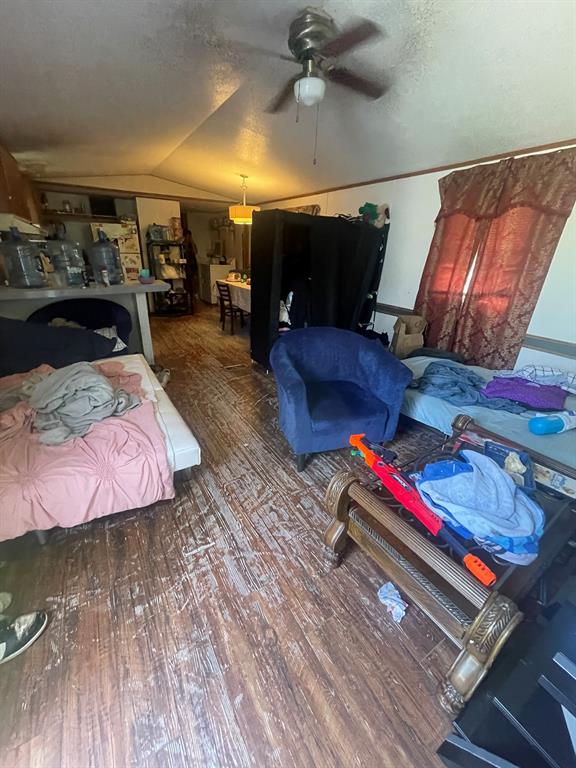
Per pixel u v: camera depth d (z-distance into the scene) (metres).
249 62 2.04
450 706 1.02
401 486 1.28
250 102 2.63
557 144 2.30
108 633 1.21
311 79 1.67
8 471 1.36
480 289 2.90
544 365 2.63
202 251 8.14
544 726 0.89
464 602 1.13
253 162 4.15
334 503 1.38
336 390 2.31
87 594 1.34
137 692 1.05
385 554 1.27
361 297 3.78
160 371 3.53
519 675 1.00
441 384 2.35
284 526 1.71
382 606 1.35
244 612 1.30
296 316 3.50
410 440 2.58
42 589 1.35
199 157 4.34
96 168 4.66
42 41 1.63
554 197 2.37
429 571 1.20
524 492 1.34
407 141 2.76
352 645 1.21
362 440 1.51
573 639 0.97
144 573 1.44
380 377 2.18
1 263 2.78
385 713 1.04
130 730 0.97
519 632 1.23
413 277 3.54
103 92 2.30
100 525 1.67
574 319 2.44
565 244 2.40
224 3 1.49
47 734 0.96
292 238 3.42
